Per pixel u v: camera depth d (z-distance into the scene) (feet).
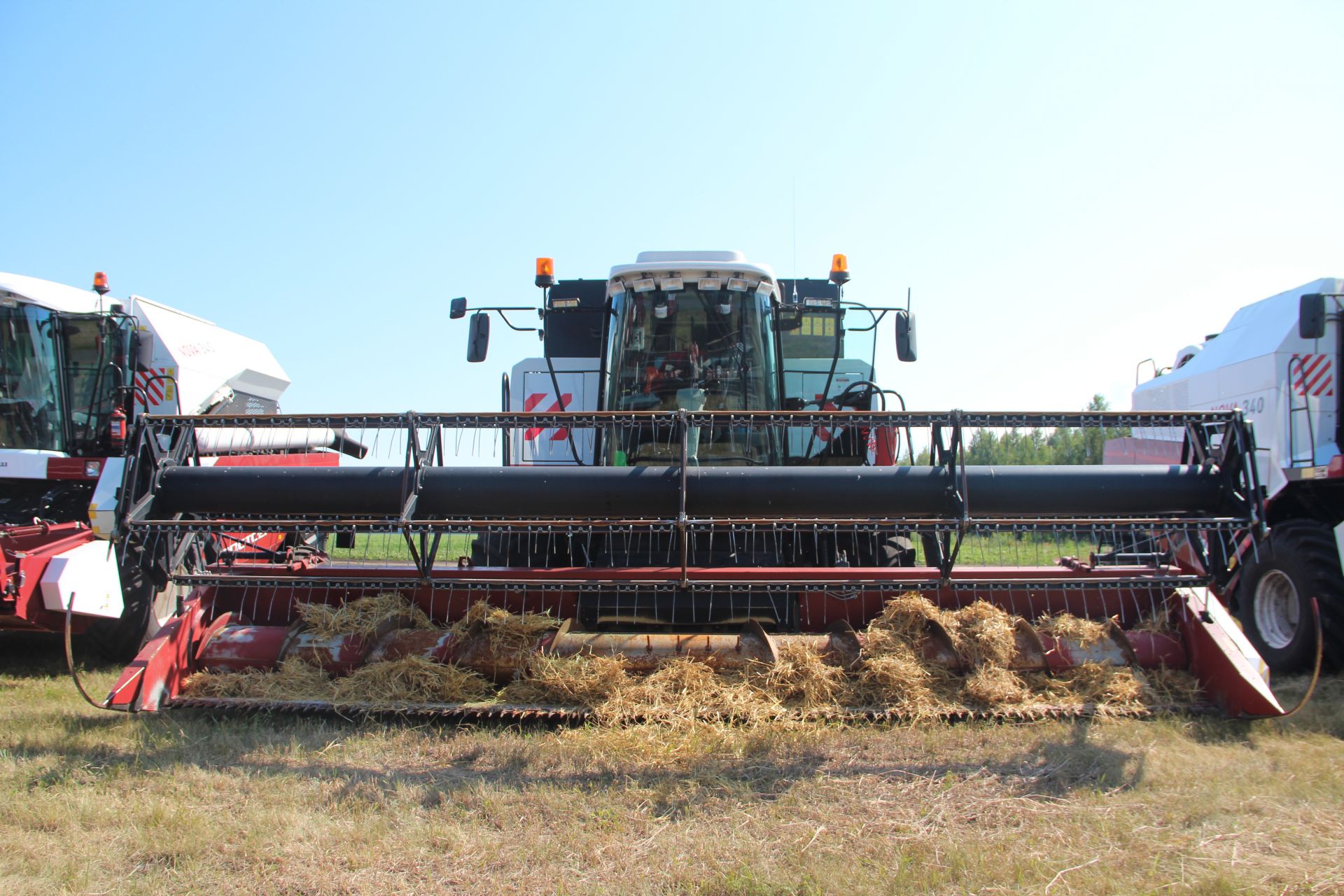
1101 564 18.70
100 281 28.76
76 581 21.33
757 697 15.55
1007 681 15.67
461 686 15.98
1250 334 26.11
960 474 15.60
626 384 21.68
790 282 30.60
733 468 16.12
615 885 9.95
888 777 13.12
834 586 16.39
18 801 12.21
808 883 9.78
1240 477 15.74
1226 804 12.03
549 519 15.89
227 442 24.31
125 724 15.66
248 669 16.67
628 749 14.15
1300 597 20.68
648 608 17.61
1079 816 11.76
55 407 27.53
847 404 24.07
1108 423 15.81
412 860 10.58
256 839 11.07
